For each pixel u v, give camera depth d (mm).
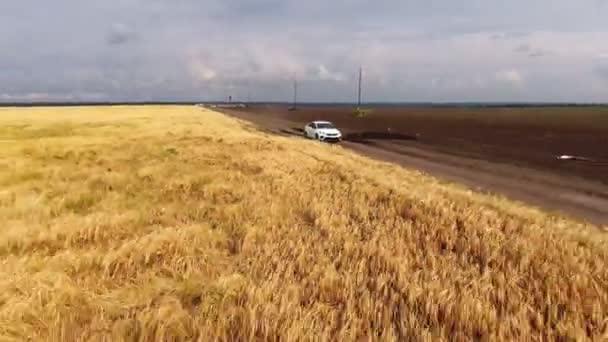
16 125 39094
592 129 50812
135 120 49125
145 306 5035
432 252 7008
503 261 6688
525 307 5020
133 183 13242
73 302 4980
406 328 4629
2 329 4234
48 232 7527
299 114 106688
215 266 6398
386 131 50125
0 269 5719
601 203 14062
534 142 36281
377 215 9680
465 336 4539
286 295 5012
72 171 15086
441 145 34625
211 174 14633
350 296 5188
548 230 8672
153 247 6676
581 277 5953
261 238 7684
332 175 15312
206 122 50250
